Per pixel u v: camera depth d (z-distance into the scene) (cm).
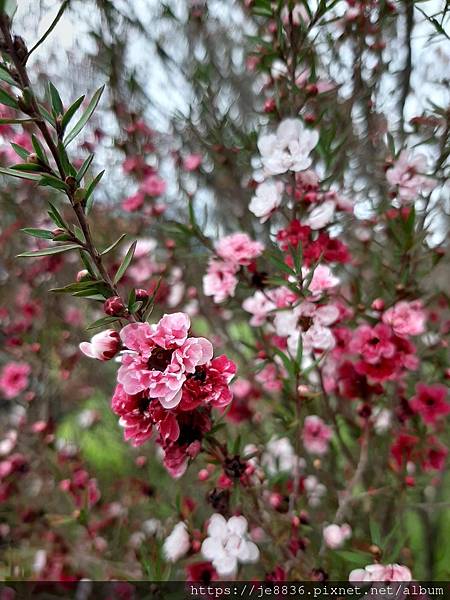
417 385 18
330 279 14
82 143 26
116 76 24
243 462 12
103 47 23
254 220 24
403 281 16
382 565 13
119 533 22
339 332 16
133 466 26
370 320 16
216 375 10
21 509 23
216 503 14
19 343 27
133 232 26
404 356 15
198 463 22
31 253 9
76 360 28
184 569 18
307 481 21
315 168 19
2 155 23
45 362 27
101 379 29
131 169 25
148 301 11
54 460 23
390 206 18
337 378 18
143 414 10
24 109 9
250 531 18
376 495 19
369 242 19
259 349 19
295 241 15
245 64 24
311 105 19
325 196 16
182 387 10
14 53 9
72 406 32
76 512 20
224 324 26
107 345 10
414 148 17
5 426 29
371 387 17
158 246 26
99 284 10
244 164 22
